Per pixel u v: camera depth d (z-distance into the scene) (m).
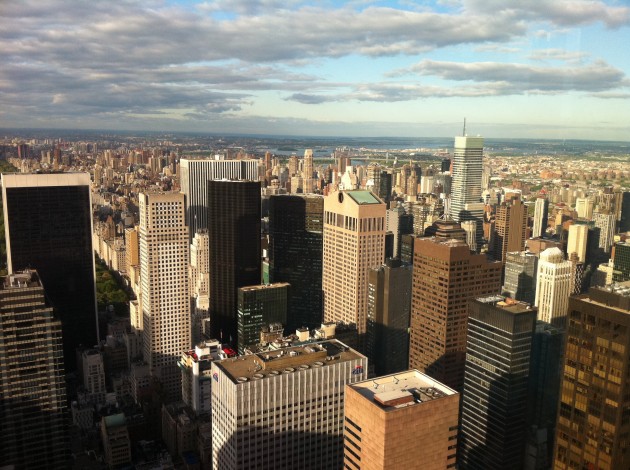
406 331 165.88
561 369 80.94
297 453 104.19
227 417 100.50
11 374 107.69
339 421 107.75
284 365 104.50
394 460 74.31
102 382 172.38
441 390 79.69
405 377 84.25
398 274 168.62
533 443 106.25
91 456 149.75
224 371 101.56
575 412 77.94
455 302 146.50
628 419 72.31
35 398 110.25
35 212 185.62
